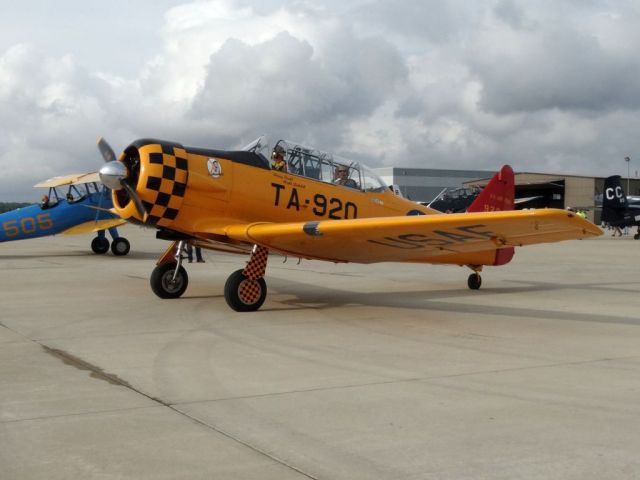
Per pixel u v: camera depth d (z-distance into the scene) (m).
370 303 9.19
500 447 3.36
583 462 3.16
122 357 5.50
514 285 11.82
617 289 11.25
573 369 5.17
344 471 3.04
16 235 17.56
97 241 19.58
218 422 3.74
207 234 8.49
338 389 4.50
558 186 65.69
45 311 8.14
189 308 8.45
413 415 3.90
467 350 5.93
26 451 3.26
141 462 3.12
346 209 9.77
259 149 9.03
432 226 6.92
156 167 8.08
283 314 8.03
